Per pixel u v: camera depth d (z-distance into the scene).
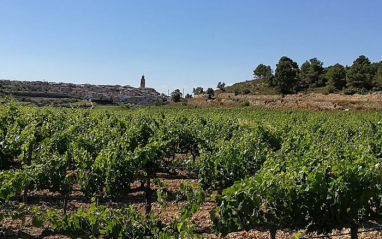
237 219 4.98
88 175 7.46
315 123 20.44
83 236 5.04
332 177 5.84
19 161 12.48
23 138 9.26
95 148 9.88
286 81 77.19
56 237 6.33
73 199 8.77
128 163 7.61
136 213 5.11
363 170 5.42
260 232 6.78
